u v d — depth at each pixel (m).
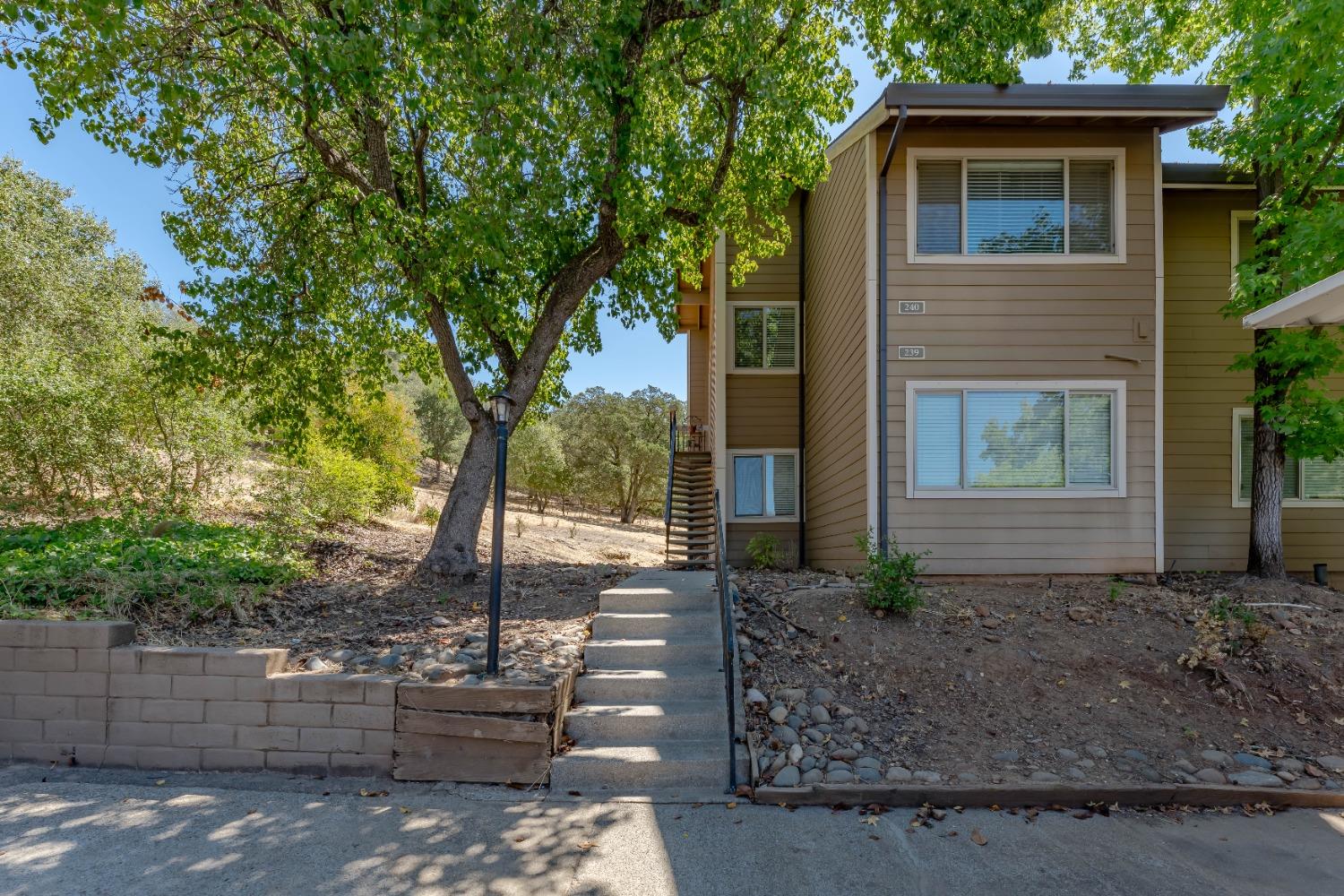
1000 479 9.02
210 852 3.80
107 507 9.22
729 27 8.22
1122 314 9.09
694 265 11.77
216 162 8.96
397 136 8.46
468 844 3.97
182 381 8.57
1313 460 10.29
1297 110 7.75
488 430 8.41
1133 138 9.14
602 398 36.16
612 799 4.64
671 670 5.93
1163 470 9.77
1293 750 5.27
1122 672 6.14
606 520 35.38
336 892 3.45
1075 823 4.38
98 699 5.05
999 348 9.09
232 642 5.73
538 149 7.13
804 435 14.70
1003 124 9.10
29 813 4.22
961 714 5.57
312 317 9.48
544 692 4.95
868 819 4.39
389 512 14.30
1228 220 10.52
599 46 7.04
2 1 5.98
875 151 9.23
